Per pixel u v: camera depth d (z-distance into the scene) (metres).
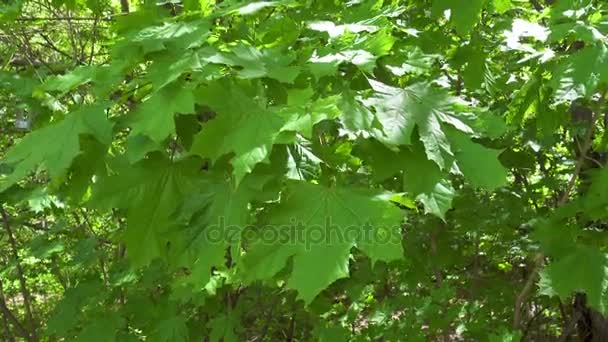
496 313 4.41
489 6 2.47
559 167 4.44
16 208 4.36
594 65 2.07
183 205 1.60
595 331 4.68
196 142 1.39
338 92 1.72
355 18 2.08
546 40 2.49
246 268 1.39
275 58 1.62
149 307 3.32
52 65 3.35
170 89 1.53
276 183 1.54
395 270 3.96
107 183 1.64
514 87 3.08
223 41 1.87
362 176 2.62
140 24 1.83
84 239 3.76
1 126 3.92
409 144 1.56
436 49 2.69
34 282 5.68
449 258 3.91
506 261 4.76
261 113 1.43
